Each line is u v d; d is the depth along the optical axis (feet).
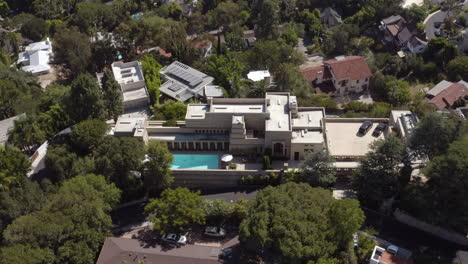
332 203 306.35
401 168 344.49
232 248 320.70
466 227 310.04
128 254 313.94
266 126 381.19
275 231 290.15
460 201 304.91
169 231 338.13
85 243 306.35
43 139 420.36
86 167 363.15
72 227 304.50
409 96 496.64
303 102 466.29
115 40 612.70
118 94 446.60
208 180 382.83
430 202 316.19
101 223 327.26
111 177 363.15
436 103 480.64
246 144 390.42
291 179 354.54
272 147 383.65
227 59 545.44
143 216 364.58
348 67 534.37
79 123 394.52
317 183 353.10
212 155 403.75
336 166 369.91
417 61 569.23
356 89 542.57
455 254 312.91
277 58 570.87
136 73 541.75
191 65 590.96
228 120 396.57
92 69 600.80
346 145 390.01
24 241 293.02
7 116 492.95
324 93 533.55
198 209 334.44
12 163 351.67
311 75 543.39
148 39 619.26
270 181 373.61
